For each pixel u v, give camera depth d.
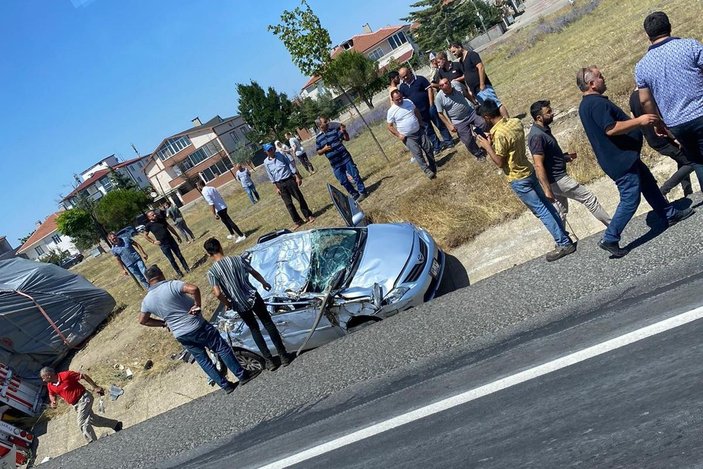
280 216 17.95
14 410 12.47
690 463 3.43
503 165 6.61
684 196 6.88
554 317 5.64
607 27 19.09
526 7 69.62
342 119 61.34
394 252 8.22
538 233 8.79
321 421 6.07
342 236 8.91
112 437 8.27
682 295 4.98
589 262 6.20
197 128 83.69
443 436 4.80
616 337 4.86
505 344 5.61
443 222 10.17
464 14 67.38
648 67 5.66
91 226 50.62
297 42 17.70
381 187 13.87
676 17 14.41
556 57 18.89
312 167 26.50
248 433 6.65
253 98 66.25
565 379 4.70
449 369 5.71
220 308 11.13
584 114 5.80
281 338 8.08
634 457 3.66
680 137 5.77
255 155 71.88
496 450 4.33
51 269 15.01
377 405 5.78
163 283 7.71
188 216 43.47
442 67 12.15
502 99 16.17
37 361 14.13
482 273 8.75
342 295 7.95
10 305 13.91
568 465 3.85
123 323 14.90
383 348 6.71
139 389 11.45
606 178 8.83
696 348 4.30
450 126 11.51
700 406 3.78
